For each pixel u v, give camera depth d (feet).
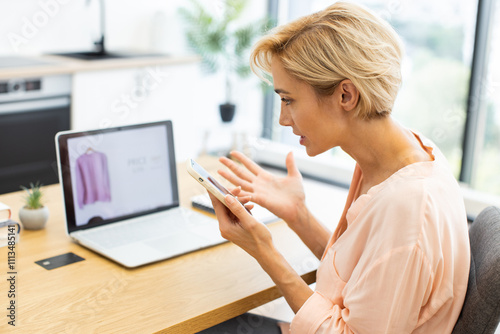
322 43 3.68
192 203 5.74
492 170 11.84
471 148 11.94
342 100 3.81
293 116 3.96
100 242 4.79
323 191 6.62
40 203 5.10
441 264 3.58
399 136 3.95
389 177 3.82
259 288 4.24
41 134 11.09
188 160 4.17
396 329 3.54
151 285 4.20
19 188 10.94
